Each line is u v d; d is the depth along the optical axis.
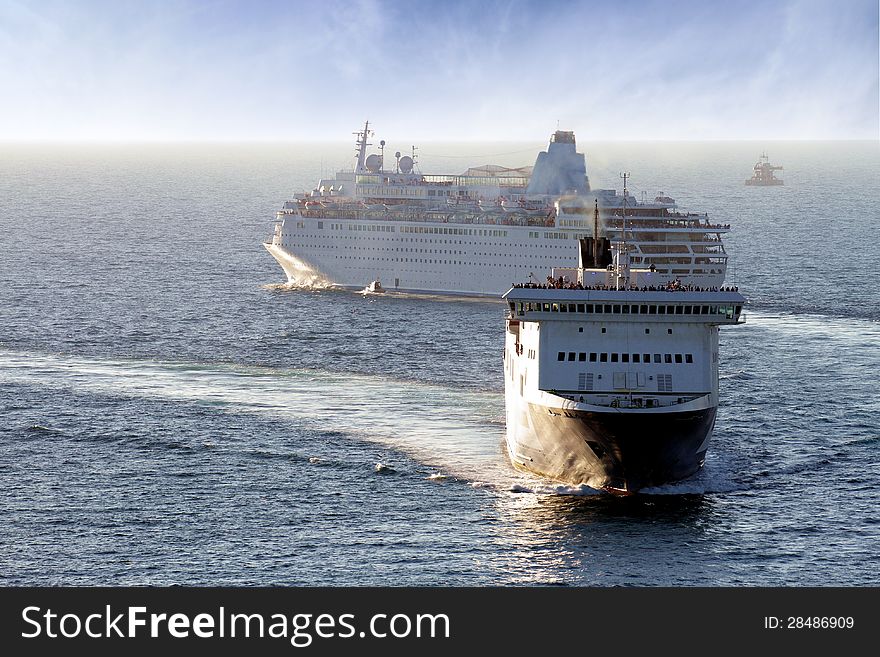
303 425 146.12
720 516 116.19
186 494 122.69
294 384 169.62
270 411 152.75
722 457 132.75
